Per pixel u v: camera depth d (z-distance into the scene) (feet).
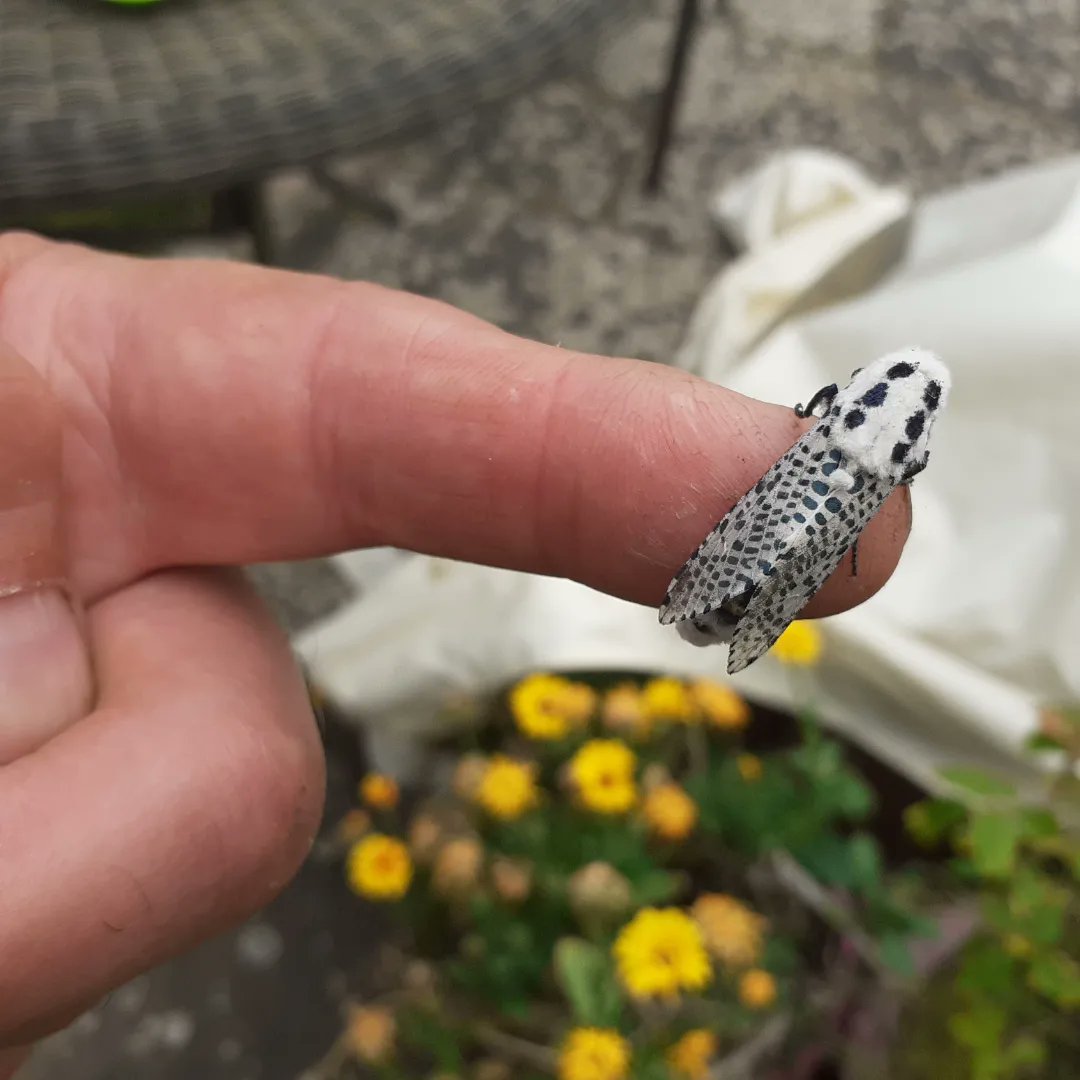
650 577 0.31
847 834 0.55
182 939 0.27
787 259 0.68
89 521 0.33
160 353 0.33
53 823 0.25
